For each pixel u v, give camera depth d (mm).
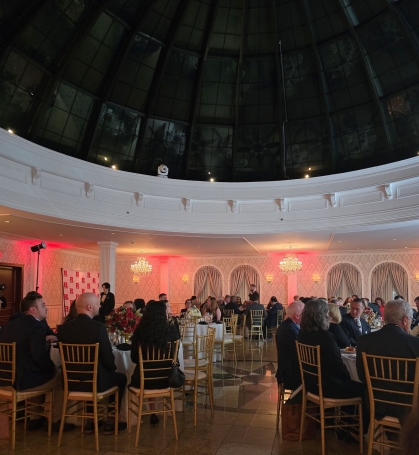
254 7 9984
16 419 3867
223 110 11391
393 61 9609
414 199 9344
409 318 3395
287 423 4023
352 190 10305
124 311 4961
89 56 9555
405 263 14578
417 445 856
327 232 10820
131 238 11891
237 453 3646
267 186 11039
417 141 9859
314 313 3869
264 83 11070
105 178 10055
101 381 3914
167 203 10906
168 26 10047
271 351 9930
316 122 11023
